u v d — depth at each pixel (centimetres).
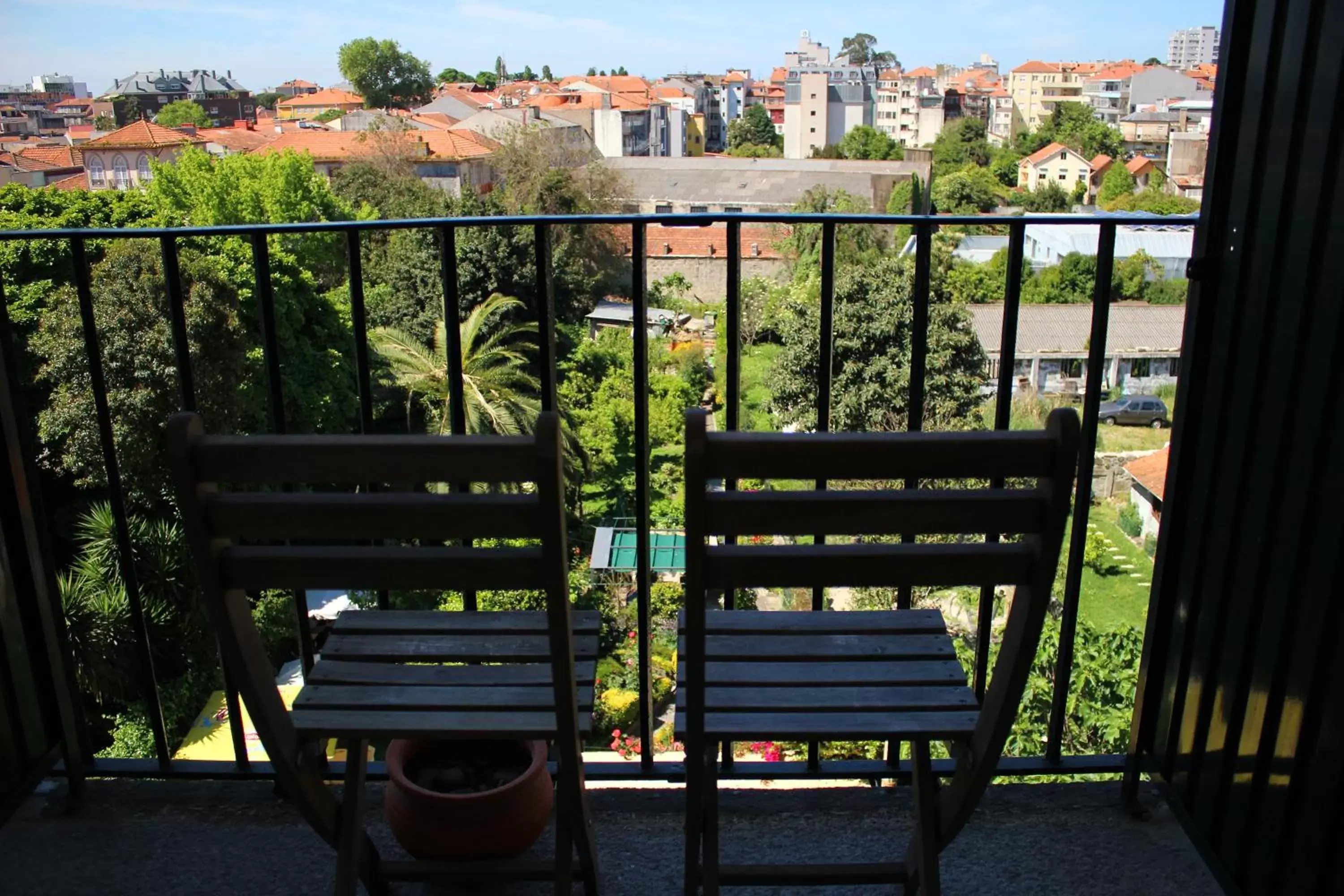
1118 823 178
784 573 116
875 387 1777
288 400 1775
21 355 1401
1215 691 153
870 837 175
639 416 168
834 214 156
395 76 9431
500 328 2317
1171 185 6056
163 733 186
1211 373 154
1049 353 2411
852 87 10175
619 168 5150
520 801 157
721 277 3616
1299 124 130
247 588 118
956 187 5891
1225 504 150
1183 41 13588
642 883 165
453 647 146
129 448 1352
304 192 2391
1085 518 173
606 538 1427
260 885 166
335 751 385
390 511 112
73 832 178
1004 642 126
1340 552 120
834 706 133
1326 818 123
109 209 1850
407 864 156
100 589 1118
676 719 141
